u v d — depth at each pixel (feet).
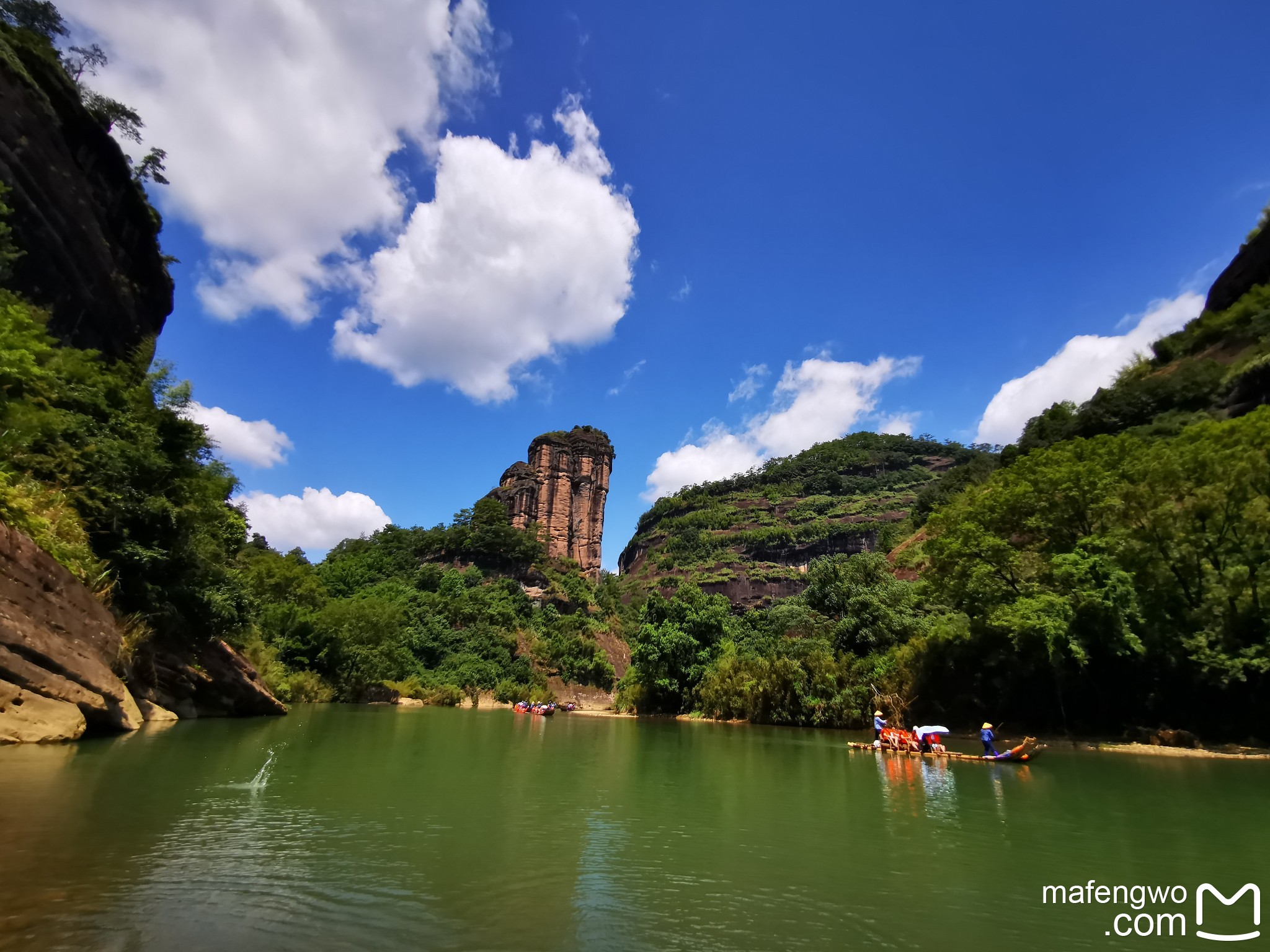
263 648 134.82
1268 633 82.07
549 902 24.59
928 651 110.93
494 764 64.18
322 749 67.62
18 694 52.60
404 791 46.57
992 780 57.52
